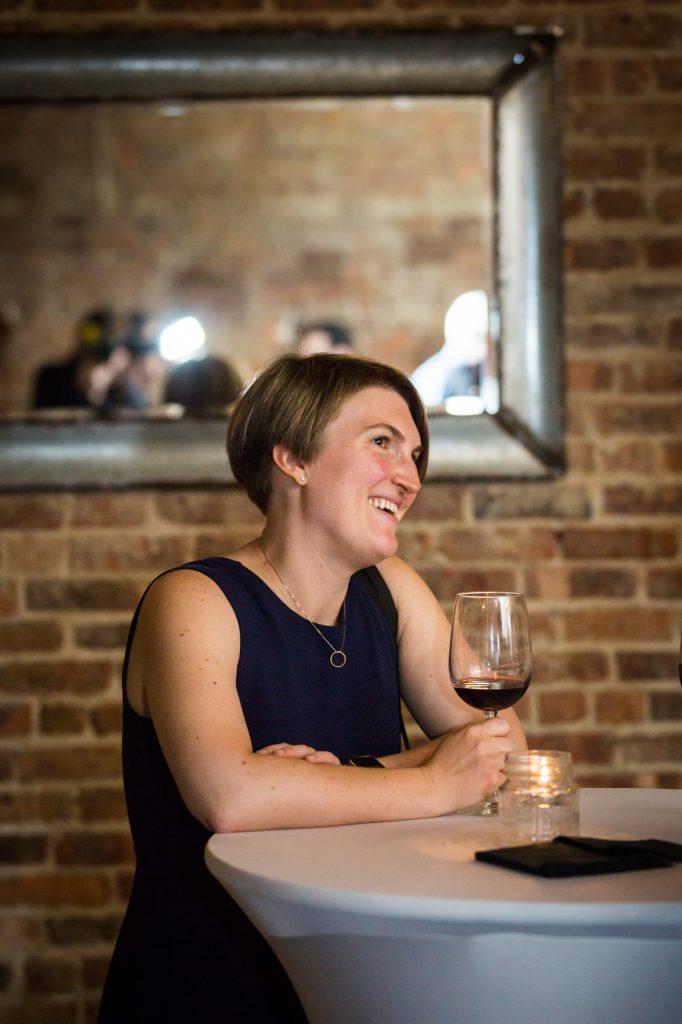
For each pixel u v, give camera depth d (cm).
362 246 308
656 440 285
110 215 308
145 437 281
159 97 282
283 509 168
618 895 104
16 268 306
